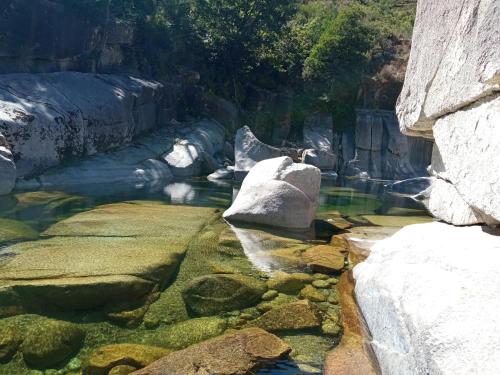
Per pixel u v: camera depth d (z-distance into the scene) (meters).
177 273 5.61
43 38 16.39
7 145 10.95
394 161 24.42
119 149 15.62
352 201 13.03
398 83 26.44
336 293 5.52
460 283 3.21
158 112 20.25
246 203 8.50
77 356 4.07
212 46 26.08
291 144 24.98
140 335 4.44
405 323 3.33
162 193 11.83
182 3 24.86
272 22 27.33
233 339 4.23
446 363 2.67
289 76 27.72
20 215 8.06
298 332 4.61
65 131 12.86
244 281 5.36
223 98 25.92
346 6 35.16
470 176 4.12
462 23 4.29
